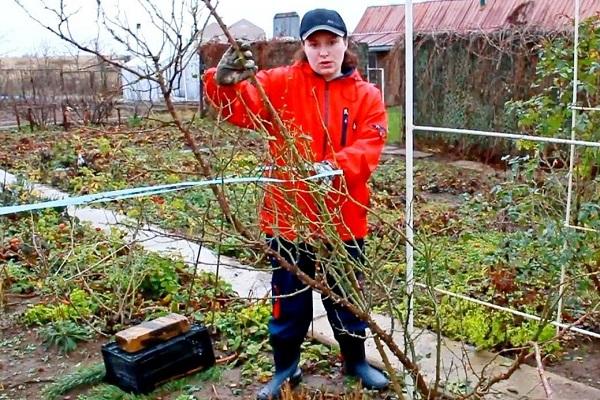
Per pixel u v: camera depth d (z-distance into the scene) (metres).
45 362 4.37
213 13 2.44
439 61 11.85
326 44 3.18
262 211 3.09
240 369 4.12
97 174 9.40
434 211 7.51
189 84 13.24
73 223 6.18
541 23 10.83
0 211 2.31
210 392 3.88
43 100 17.64
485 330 4.08
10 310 5.12
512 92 10.72
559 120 4.49
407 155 3.51
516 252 4.47
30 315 4.88
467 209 5.95
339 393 3.71
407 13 3.46
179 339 3.97
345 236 3.20
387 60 13.30
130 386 3.88
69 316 4.80
